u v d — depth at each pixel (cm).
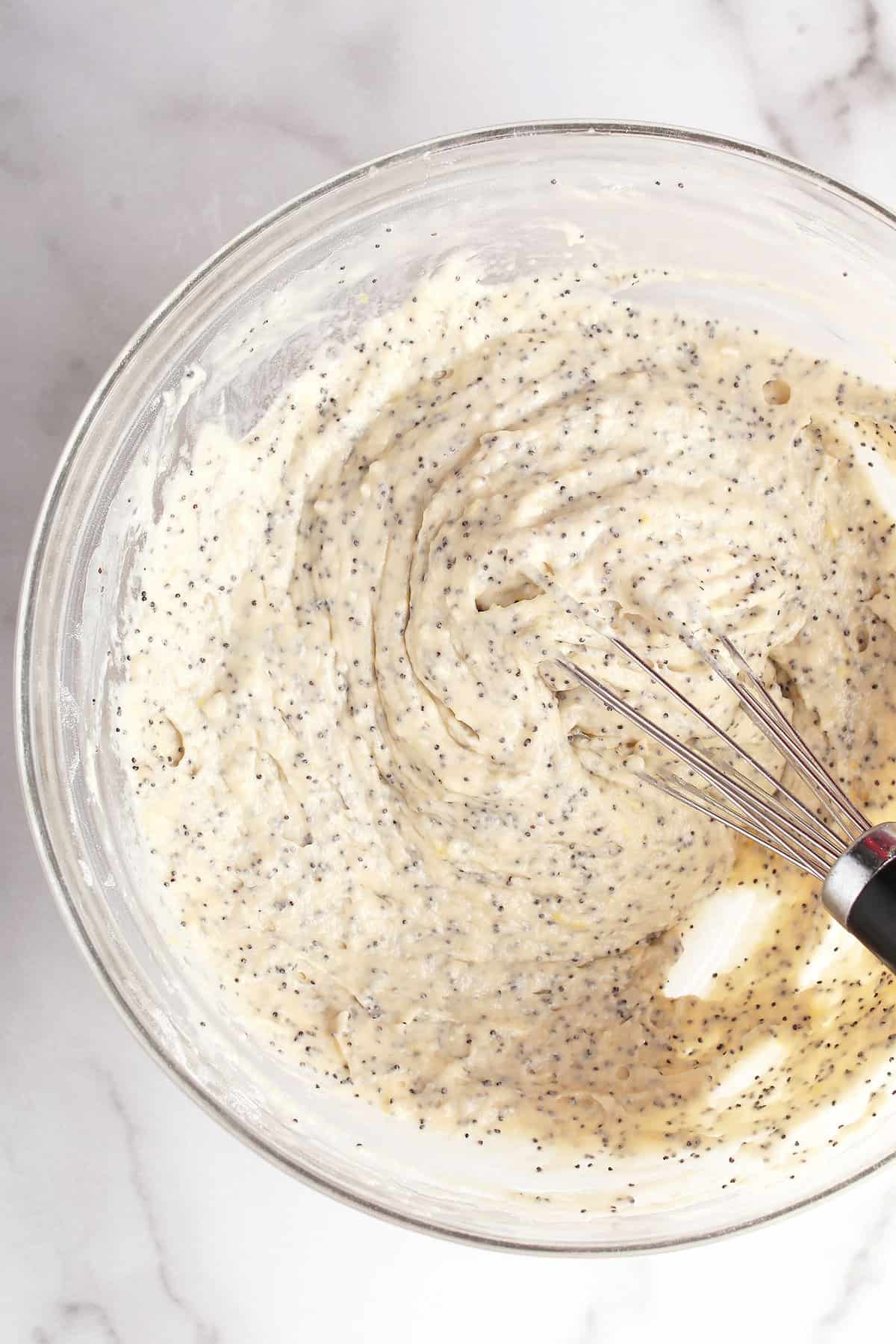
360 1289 57
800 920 56
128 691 54
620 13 57
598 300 55
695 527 54
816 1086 55
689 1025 56
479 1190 55
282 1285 57
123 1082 57
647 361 55
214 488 54
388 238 53
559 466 54
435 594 54
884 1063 54
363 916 55
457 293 54
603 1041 56
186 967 54
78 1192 57
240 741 54
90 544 52
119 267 57
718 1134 55
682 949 57
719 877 57
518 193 53
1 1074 57
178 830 54
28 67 56
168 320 51
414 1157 55
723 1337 57
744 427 54
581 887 55
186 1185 57
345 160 57
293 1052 55
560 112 57
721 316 55
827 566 55
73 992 57
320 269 52
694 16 57
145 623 54
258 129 57
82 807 53
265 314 53
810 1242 58
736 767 56
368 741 55
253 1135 52
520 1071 56
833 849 51
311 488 55
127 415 52
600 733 55
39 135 56
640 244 54
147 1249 57
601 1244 53
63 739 52
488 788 54
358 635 54
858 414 55
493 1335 57
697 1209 54
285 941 55
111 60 56
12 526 57
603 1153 55
